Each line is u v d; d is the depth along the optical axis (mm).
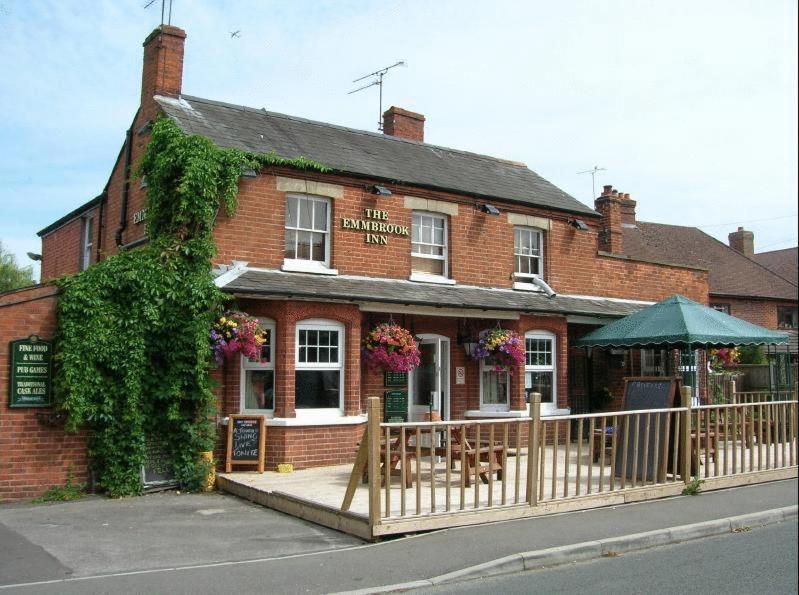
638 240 29906
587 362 18203
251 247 13367
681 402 11133
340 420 13109
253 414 12656
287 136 15430
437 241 15992
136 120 15227
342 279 14133
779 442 12992
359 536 8508
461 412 15750
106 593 6531
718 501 10289
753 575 7094
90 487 11336
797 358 27859
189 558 7738
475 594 6629
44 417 10945
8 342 10797
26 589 6652
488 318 15641
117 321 11367
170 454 11844
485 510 8945
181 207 12250
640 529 8625
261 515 9914
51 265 20281
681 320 14984
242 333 11945
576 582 6953
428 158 17688
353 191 14656
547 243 17609
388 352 13789
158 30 14898
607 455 13062
